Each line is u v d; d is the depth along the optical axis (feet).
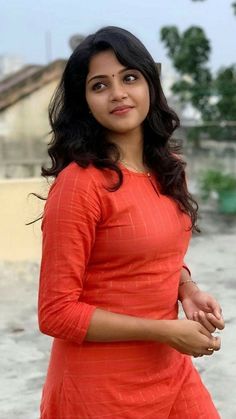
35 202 18.02
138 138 5.18
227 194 29.68
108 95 4.82
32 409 10.12
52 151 5.04
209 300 5.38
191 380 5.35
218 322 4.84
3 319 14.80
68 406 4.87
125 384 4.83
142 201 4.82
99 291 4.81
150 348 4.93
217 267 20.01
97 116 4.88
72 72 4.92
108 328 4.61
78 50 4.88
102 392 4.79
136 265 4.78
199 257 21.54
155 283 4.86
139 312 4.85
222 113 38.52
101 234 4.70
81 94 4.95
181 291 5.68
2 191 17.70
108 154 4.90
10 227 17.94
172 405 5.17
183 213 5.13
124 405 4.82
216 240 24.57
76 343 4.75
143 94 4.93
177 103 40.75
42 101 25.71
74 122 4.97
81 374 4.81
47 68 25.46
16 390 10.85
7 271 17.89
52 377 5.03
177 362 5.30
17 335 13.69
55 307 4.57
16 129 25.57
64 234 4.56
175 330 4.67
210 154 37.40
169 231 4.88
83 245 4.61
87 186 4.61
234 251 22.52
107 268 4.78
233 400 10.25
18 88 25.29
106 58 4.78
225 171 36.24
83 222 4.57
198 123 39.37
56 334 4.64
